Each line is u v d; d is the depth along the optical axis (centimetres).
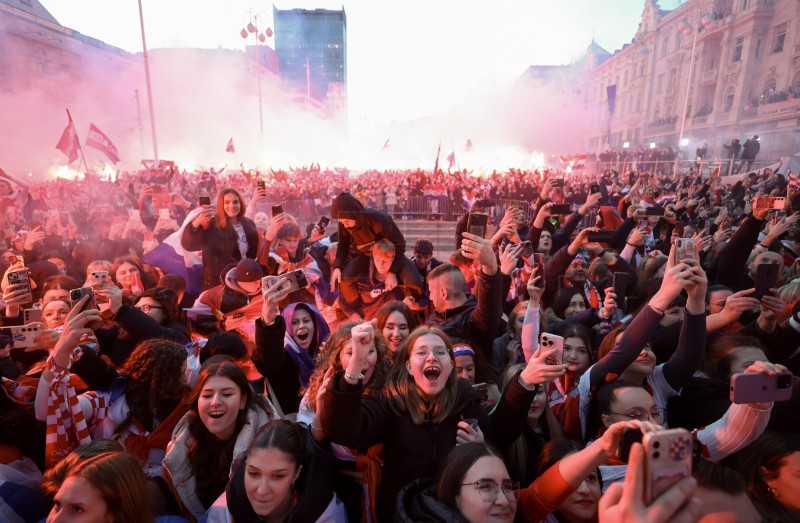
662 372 275
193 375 299
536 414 265
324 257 573
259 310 388
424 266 503
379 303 425
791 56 2795
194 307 421
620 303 348
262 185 599
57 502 179
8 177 786
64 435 238
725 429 197
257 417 251
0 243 677
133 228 729
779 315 334
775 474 183
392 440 227
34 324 269
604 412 244
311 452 221
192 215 500
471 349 306
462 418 233
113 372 281
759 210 418
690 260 246
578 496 197
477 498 183
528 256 445
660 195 1402
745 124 3069
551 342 210
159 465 256
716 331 331
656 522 94
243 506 205
